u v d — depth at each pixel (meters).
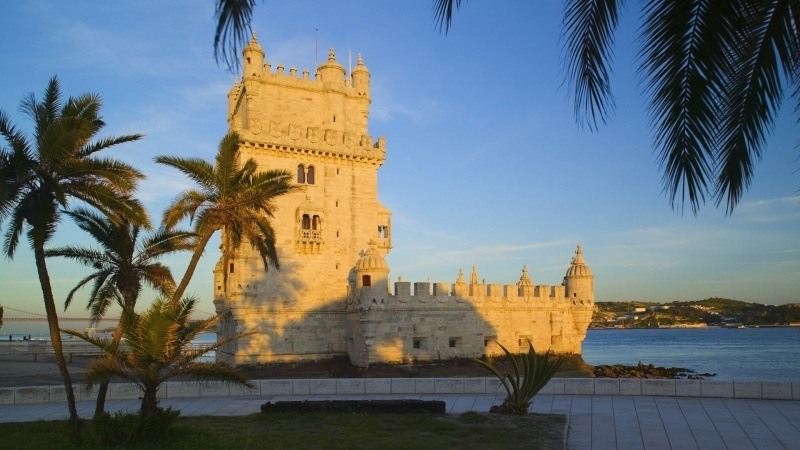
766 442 20.00
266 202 33.81
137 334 22.16
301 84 62.72
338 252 61.38
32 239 24.11
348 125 64.81
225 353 61.12
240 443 20.31
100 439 21.38
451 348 59.44
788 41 9.32
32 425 24.34
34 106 25.17
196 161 30.88
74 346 95.62
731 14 9.12
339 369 58.38
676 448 19.34
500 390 30.34
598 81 9.95
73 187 24.88
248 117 60.09
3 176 22.53
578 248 69.69
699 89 9.19
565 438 20.59
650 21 9.39
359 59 66.56
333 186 62.00
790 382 27.42
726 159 9.85
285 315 58.22
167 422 21.88
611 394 29.16
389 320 56.38
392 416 24.20
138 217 25.17
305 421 23.55
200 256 30.58
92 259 30.23
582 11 10.05
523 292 67.06
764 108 9.53
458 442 19.89
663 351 167.25
